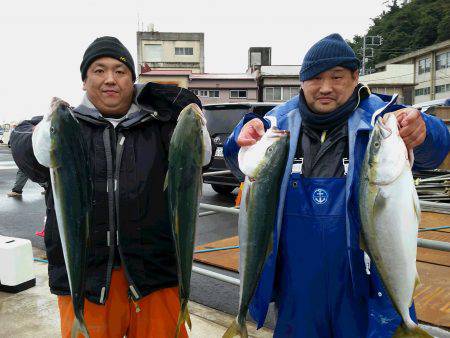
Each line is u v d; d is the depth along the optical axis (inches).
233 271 196.9
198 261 210.5
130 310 102.1
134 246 96.3
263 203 82.7
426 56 2159.2
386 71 2006.6
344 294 86.1
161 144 102.7
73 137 83.2
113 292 99.3
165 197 100.9
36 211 369.7
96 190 95.7
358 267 84.0
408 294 78.2
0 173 711.1
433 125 85.3
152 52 2194.9
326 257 86.2
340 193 86.4
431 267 186.2
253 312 93.9
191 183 84.4
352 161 85.4
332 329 88.3
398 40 2947.8
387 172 77.0
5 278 176.6
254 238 83.1
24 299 170.1
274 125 88.0
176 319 102.5
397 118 80.0
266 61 1947.6
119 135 98.7
